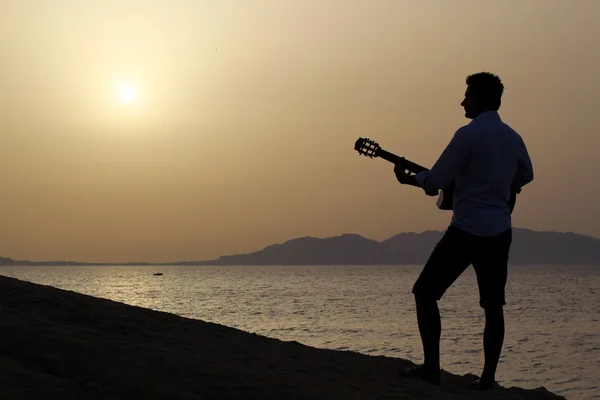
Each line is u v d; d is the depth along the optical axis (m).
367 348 32.19
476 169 4.59
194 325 5.99
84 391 3.77
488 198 4.62
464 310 65.88
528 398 4.98
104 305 6.04
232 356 4.85
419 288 4.82
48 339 4.35
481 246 4.63
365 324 46.91
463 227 4.64
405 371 5.00
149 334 5.27
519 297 96.38
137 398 3.76
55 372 3.96
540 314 60.97
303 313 59.12
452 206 4.90
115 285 141.88
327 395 4.12
